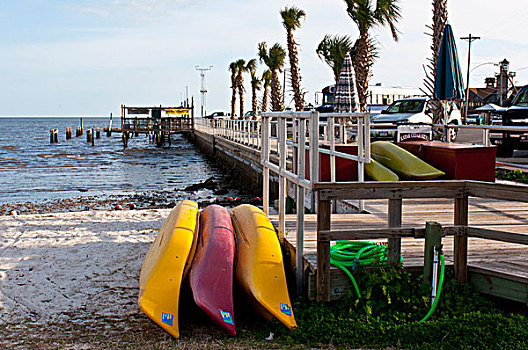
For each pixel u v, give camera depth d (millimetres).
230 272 5410
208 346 4637
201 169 33438
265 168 7797
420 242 6309
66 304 5910
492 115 31641
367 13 16500
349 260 5379
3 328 5266
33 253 7836
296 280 5898
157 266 5500
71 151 52125
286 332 4906
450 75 12547
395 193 5117
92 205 18891
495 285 5023
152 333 5141
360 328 4727
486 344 4250
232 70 48094
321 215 5105
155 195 21484
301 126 5637
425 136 14805
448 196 5090
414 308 5016
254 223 6461
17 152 50469
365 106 17594
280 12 23969
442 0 14203
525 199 4715
